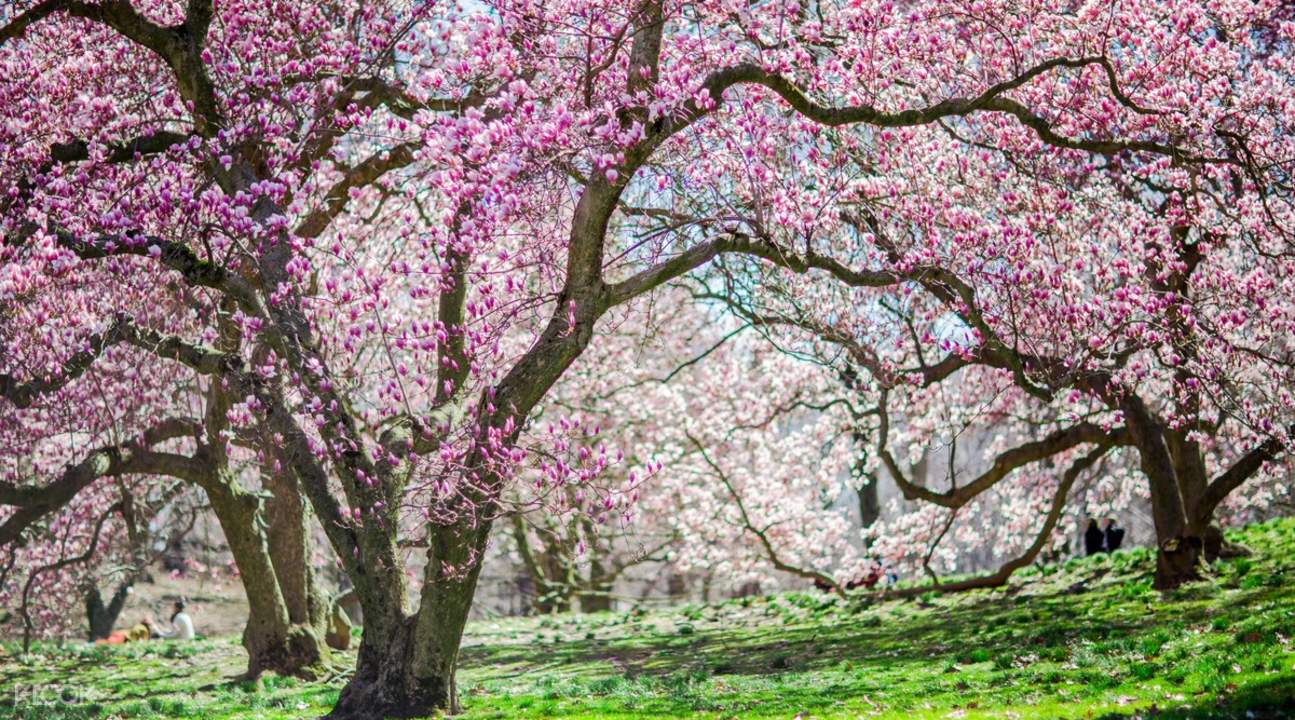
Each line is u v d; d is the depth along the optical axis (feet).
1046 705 36.24
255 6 50.72
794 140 55.11
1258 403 58.03
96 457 58.44
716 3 48.42
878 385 67.15
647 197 56.44
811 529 105.09
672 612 90.53
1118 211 57.41
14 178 47.67
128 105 54.54
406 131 59.00
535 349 41.11
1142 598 58.44
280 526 64.54
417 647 41.45
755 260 59.67
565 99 49.49
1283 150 52.21
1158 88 51.06
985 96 44.80
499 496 40.57
